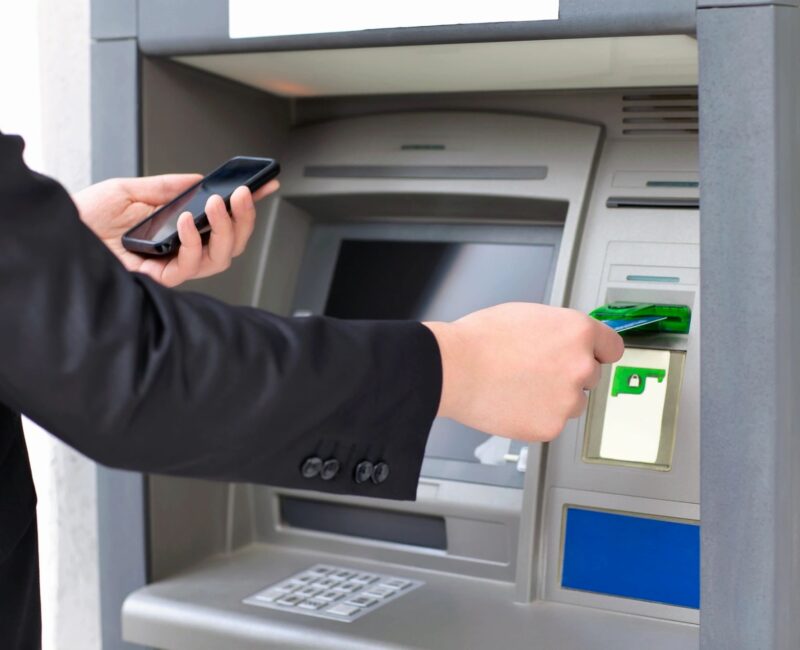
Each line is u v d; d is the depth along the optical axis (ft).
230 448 2.34
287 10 3.79
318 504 4.94
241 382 2.29
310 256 5.30
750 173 3.05
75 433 2.18
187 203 3.69
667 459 4.02
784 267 3.06
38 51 6.02
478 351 2.74
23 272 2.09
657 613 4.00
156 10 4.12
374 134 4.98
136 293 2.24
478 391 2.74
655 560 4.01
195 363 2.24
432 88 4.69
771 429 3.08
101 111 4.32
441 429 4.71
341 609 4.18
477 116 4.76
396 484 2.69
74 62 5.97
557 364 2.79
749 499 3.12
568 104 4.58
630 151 4.41
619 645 3.80
